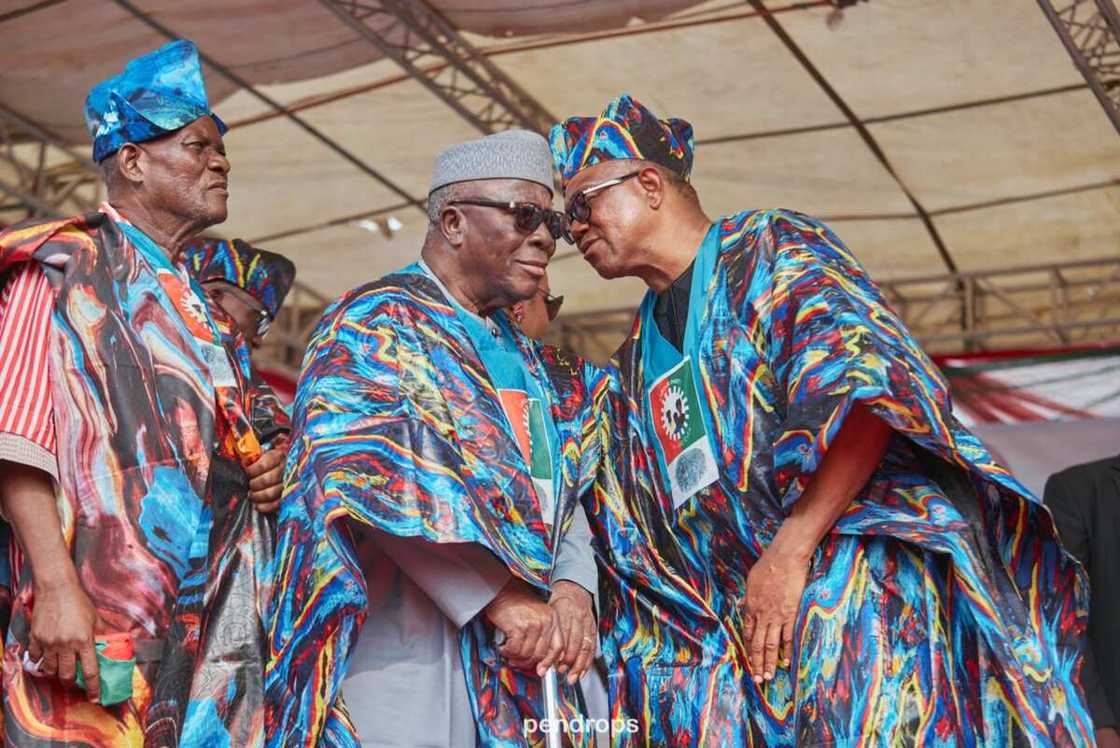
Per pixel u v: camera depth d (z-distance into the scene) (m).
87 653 2.54
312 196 9.77
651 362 3.28
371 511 2.70
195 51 3.06
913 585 2.85
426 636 2.91
